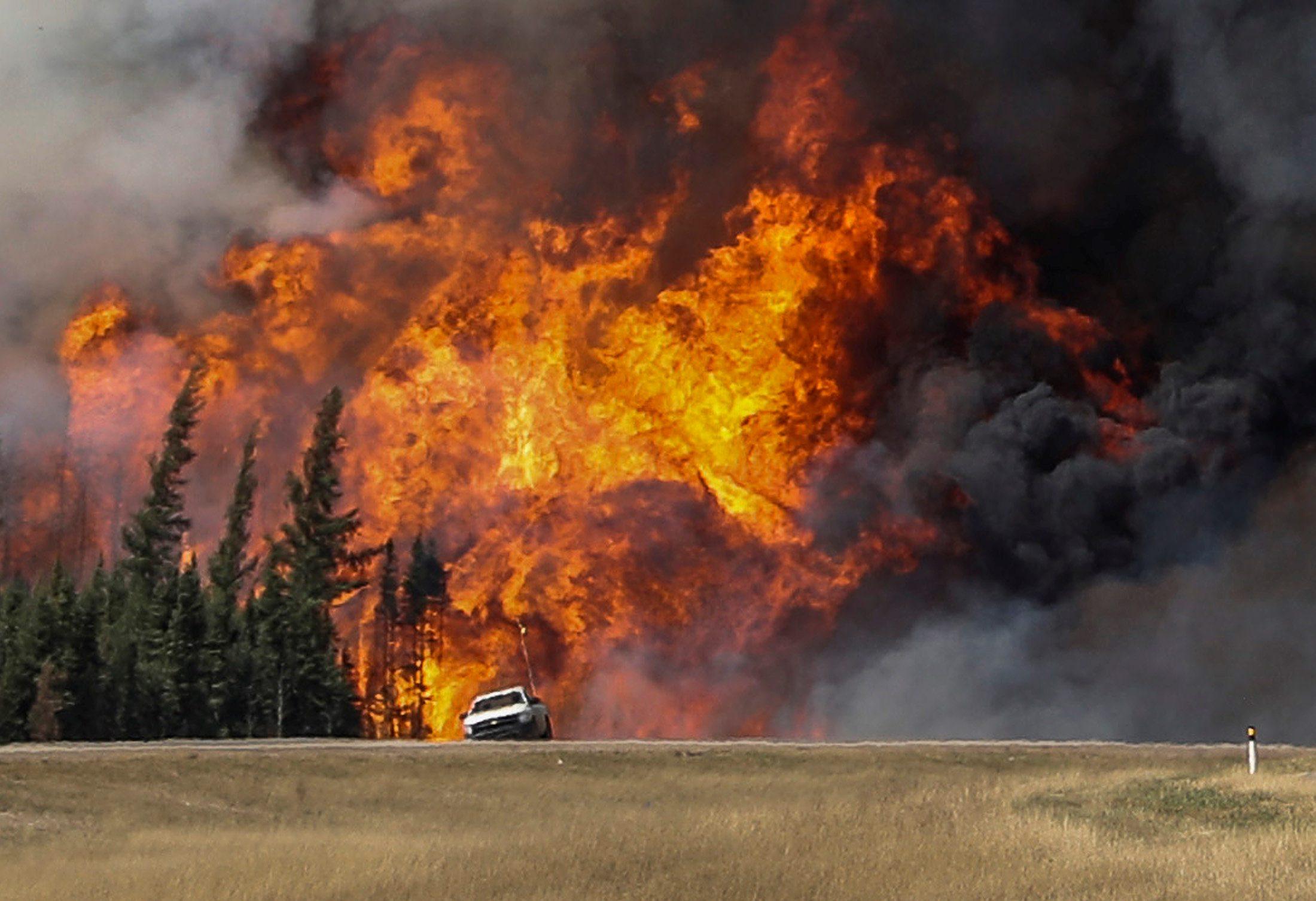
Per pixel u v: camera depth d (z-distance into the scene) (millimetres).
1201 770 59125
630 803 57000
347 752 68062
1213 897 32156
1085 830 41281
